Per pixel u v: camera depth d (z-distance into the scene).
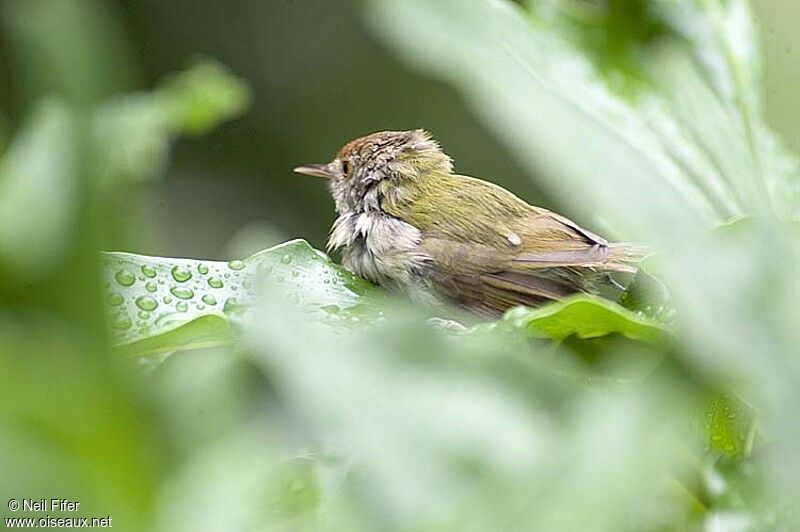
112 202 0.45
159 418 0.47
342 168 2.43
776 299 0.52
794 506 0.51
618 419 0.50
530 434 0.49
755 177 1.19
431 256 2.27
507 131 0.71
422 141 2.42
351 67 4.20
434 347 0.52
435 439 0.49
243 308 1.21
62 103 0.44
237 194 4.04
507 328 0.84
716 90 1.24
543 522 0.47
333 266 1.42
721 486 0.74
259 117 4.13
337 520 0.48
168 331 0.91
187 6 4.11
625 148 0.72
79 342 0.45
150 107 0.50
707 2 1.29
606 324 0.84
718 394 0.73
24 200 0.45
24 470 0.46
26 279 0.44
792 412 0.50
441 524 0.47
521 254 2.25
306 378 0.49
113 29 0.46
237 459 0.48
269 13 4.20
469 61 0.71
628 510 0.48
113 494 0.46
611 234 1.04
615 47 1.22
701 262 0.54
